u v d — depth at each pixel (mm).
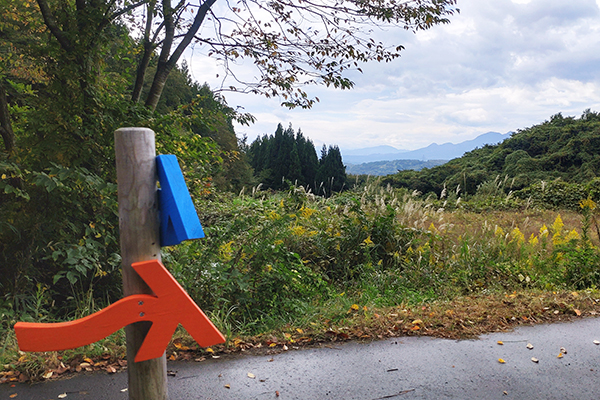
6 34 4910
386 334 4191
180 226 1577
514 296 5430
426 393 3062
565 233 7984
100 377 3145
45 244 4445
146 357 1690
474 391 3111
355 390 3078
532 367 3523
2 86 4461
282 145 62344
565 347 3951
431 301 5352
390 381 3225
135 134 1646
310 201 9242
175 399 2908
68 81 4492
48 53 4637
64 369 3230
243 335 4203
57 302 4664
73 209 4566
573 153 42906
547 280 6352
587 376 3387
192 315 1707
